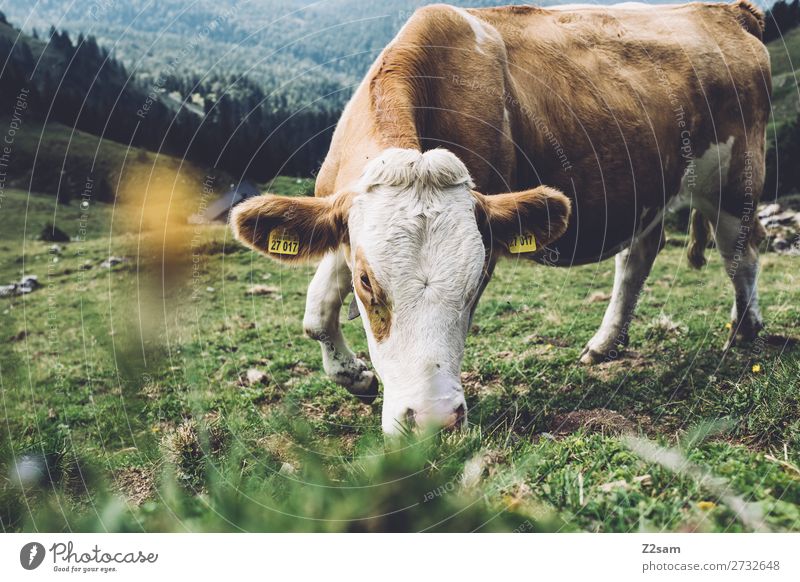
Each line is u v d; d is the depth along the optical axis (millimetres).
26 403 6254
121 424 5441
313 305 5004
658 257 12672
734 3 6855
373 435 3428
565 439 4043
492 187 4793
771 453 3846
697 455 3504
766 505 3006
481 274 3568
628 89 5750
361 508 2879
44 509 3883
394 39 4699
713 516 2977
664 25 6297
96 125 43750
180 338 8094
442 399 3279
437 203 3594
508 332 7672
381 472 2938
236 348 7645
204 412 5578
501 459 3641
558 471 3453
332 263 4883
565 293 9742
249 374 6414
